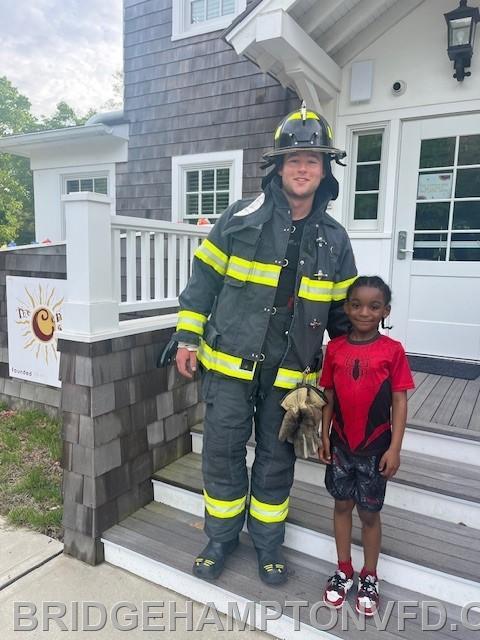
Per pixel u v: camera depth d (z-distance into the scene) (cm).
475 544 200
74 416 229
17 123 2855
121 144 593
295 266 183
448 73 370
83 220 220
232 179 519
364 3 356
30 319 396
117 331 235
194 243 328
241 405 190
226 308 187
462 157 378
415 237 402
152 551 220
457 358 396
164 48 545
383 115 392
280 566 200
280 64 379
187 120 538
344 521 186
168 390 271
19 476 312
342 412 179
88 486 229
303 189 175
